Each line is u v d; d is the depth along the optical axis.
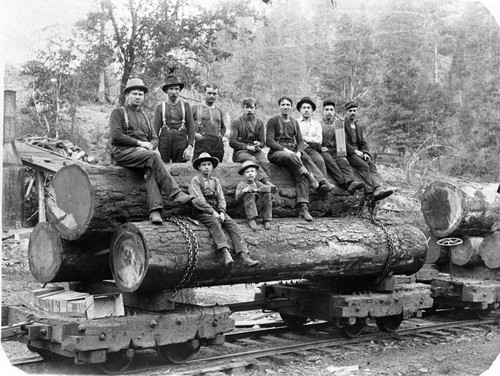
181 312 8.32
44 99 26.58
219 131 9.95
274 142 9.79
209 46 25.11
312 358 9.20
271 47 35.25
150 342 7.95
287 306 10.57
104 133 28.30
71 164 8.34
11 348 9.66
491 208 13.30
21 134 26.14
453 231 13.12
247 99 9.73
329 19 39.56
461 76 38.50
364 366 8.97
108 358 8.13
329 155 10.58
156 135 8.73
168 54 23.59
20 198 18.38
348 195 10.73
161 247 7.88
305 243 9.44
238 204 9.30
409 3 40.09
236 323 11.49
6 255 16.17
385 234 10.43
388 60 35.25
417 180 29.25
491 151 33.22
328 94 34.75
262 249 8.97
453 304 12.80
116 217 8.27
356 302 10.12
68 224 8.41
